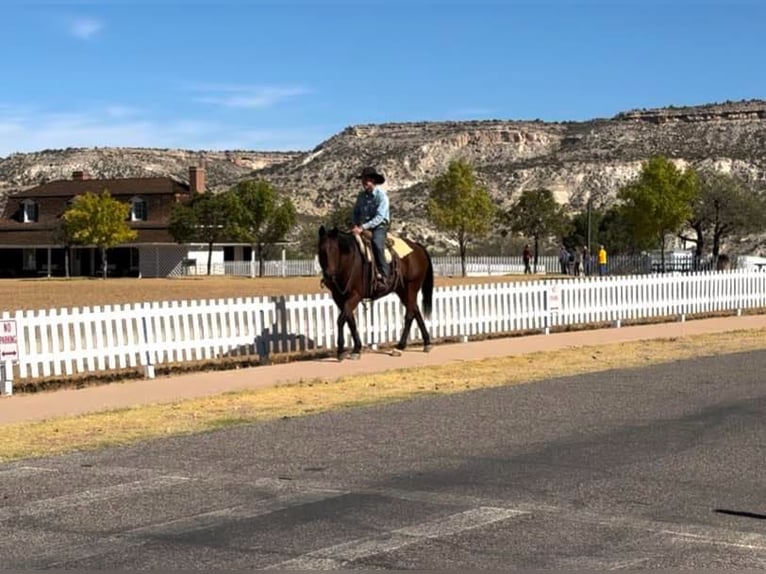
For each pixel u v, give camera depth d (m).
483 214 80.19
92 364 17.62
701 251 75.00
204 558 7.54
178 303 19.03
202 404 15.12
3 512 8.96
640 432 12.23
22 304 40.03
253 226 84.19
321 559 7.45
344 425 13.08
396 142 177.75
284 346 20.83
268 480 10.01
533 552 7.54
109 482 10.06
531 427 12.71
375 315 22.48
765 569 7.13
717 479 9.77
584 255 73.81
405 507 8.88
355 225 20.06
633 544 7.72
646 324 28.81
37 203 93.31
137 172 179.62
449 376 17.98
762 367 18.70
